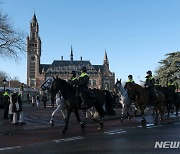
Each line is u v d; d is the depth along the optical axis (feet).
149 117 84.43
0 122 69.41
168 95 79.92
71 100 48.88
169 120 73.92
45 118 79.82
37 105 178.19
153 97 64.44
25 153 32.04
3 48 124.47
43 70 610.24
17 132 50.83
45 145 37.11
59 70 613.52
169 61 175.52
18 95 63.00
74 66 621.31
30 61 610.65
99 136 44.80
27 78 609.01
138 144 37.04
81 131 51.08
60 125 61.57
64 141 40.22
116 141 39.63
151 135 45.06
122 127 57.57
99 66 654.94
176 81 166.91
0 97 133.69
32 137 44.39
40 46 619.26
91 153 31.63
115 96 117.29
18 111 62.34
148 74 66.49
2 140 41.47
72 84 50.26
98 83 636.48
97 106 54.80
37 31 616.80
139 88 61.82
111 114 58.90
